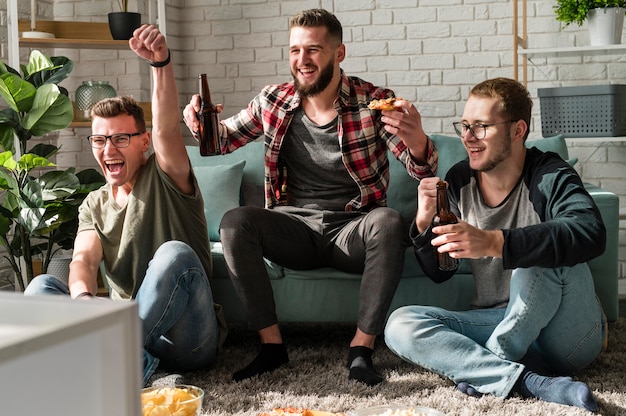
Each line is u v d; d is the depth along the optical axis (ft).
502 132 7.62
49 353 1.76
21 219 11.13
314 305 9.53
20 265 12.74
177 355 8.18
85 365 1.81
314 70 8.93
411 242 8.56
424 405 7.20
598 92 12.32
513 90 7.67
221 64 15.64
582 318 7.59
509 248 7.07
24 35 13.48
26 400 1.76
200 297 7.97
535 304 7.33
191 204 8.26
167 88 7.86
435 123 14.52
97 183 12.14
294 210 9.31
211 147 8.95
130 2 15.07
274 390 7.79
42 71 12.33
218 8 15.57
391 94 9.27
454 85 14.40
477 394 7.54
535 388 7.32
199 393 5.00
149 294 7.73
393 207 10.91
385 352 9.32
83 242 8.20
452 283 9.52
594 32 12.69
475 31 14.25
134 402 1.82
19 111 11.82
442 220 7.43
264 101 9.41
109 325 1.76
